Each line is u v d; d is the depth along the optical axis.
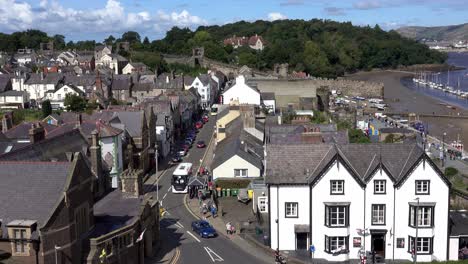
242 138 100.25
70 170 51.78
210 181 95.94
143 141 106.56
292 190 66.88
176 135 146.62
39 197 50.31
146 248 64.25
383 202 66.06
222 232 74.38
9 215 49.16
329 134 87.94
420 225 65.88
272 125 105.19
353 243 66.69
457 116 194.75
